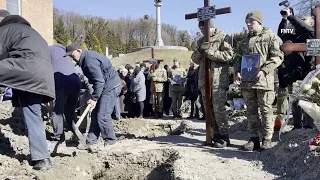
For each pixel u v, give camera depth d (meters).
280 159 5.59
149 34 73.06
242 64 6.51
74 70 7.18
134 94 13.07
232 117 10.64
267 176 5.12
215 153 6.44
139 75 13.03
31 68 5.51
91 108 7.20
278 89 7.71
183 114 15.30
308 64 7.23
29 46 5.59
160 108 13.88
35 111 5.74
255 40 6.45
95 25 66.31
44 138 5.82
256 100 6.60
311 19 7.63
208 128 7.25
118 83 7.07
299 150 5.40
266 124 6.45
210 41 6.88
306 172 4.90
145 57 40.25
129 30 72.50
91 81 6.75
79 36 62.16
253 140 6.68
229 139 7.75
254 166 5.63
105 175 6.56
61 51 7.13
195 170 5.42
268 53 6.38
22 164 6.00
